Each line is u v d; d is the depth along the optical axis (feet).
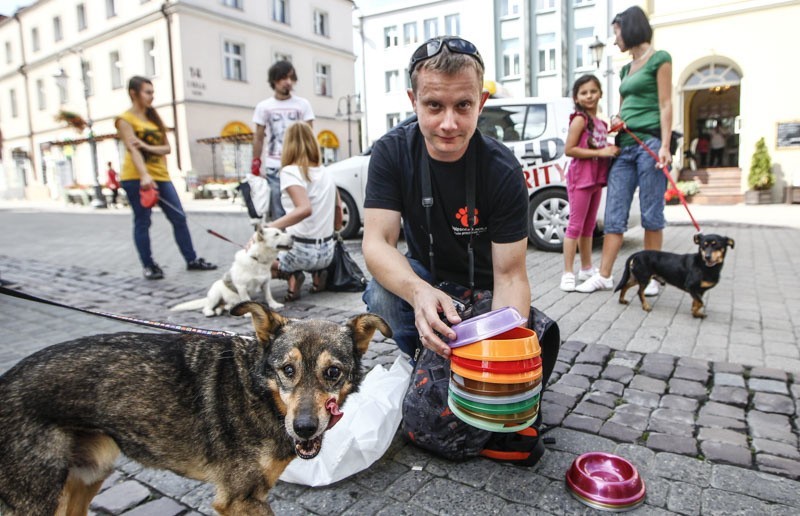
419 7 104.78
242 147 94.17
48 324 16.42
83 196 94.17
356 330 7.39
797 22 53.01
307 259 18.85
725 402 10.48
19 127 130.52
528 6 94.99
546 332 8.69
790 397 10.62
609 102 76.48
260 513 6.57
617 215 18.90
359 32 111.45
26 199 132.77
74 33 106.73
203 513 7.68
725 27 55.98
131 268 26.21
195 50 88.94
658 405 10.43
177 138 89.76
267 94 101.76
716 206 54.60
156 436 6.48
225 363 6.82
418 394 8.61
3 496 5.85
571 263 19.56
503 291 8.50
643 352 13.20
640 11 18.10
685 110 64.85
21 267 26.84
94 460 6.56
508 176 8.48
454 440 8.47
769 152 55.93
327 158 116.67
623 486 7.41
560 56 93.97
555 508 7.46
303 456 6.40
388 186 8.96
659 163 17.39
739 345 13.62
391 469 8.54
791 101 54.39
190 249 25.31
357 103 121.49
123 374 6.40
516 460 8.46
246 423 6.54
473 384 6.43
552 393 10.98
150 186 22.16
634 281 17.25
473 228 8.85
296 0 105.81
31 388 6.00
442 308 7.20
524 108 27.37
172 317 17.33
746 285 20.08
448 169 8.59
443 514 7.42
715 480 7.95
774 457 8.50
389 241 8.95
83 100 107.96
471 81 7.41
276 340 6.77
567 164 26.55
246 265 17.38
